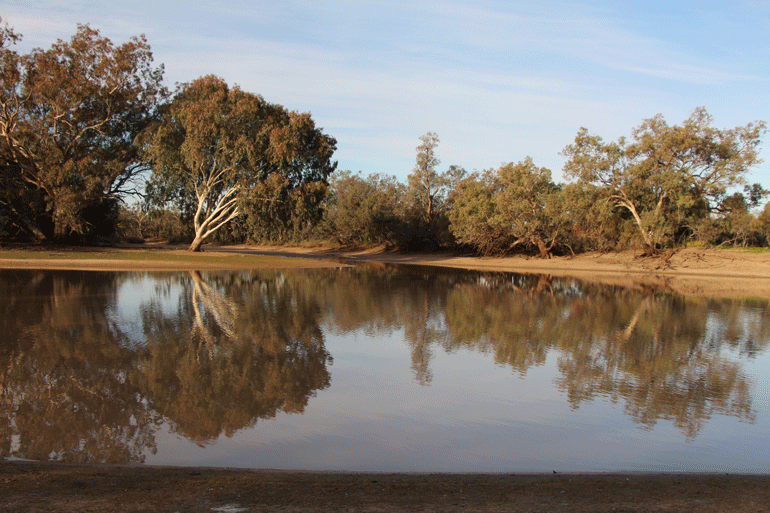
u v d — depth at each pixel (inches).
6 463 242.7
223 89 1758.1
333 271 1653.5
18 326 593.9
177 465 253.4
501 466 264.5
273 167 1787.6
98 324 616.1
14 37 1616.6
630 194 1863.9
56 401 352.8
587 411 355.6
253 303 842.2
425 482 222.4
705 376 447.8
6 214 1733.5
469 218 2260.1
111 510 178.7
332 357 497.4
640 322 727.1
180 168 1766.7
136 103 1852.9
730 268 1679.4
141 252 1819.6
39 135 1656.0
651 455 282.7
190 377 415.8
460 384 416.8
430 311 805.2
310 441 294.4
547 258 2170.3
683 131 1722.4
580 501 198.4
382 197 3004.4
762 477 240.8
